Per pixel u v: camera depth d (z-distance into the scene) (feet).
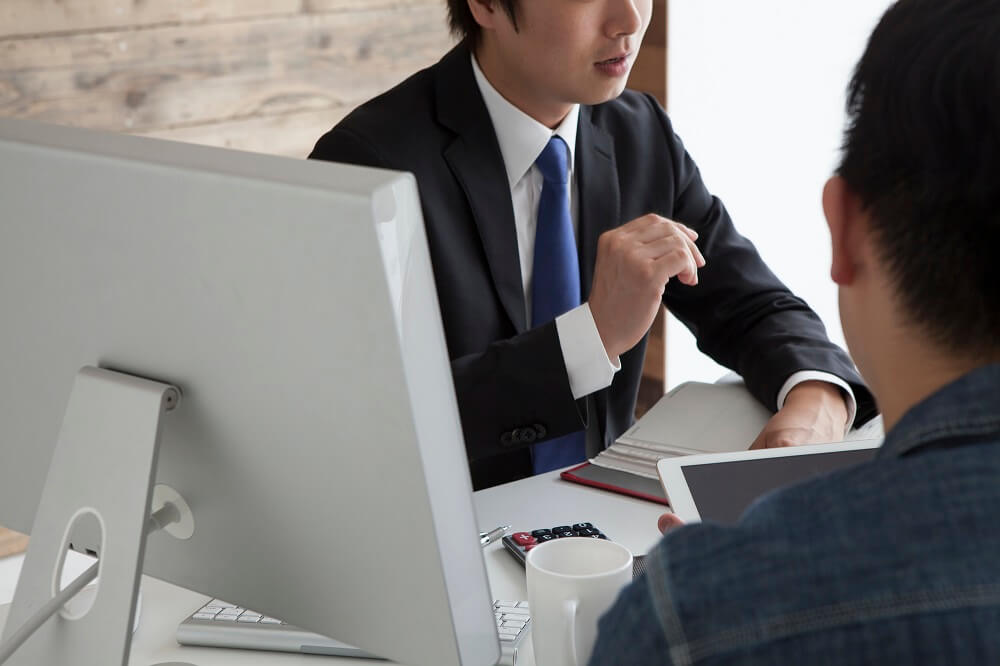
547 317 5.11
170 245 2.24
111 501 2.44
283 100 9.40
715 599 1.61
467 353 4.94
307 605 2.49
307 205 2.01
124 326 2.42
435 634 2.30
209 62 8.96
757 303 5.40
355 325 2.06
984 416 1.69
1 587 7.04
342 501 2.27
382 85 9.90
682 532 1.75
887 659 1.51
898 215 1.77
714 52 9.78
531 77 4.75
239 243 2.13
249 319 2.20
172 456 2.49
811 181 9.75
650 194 5.53
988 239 1.69
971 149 1.68
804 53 9.42
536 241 5.11
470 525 2.26
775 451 3.69
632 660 1.64
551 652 2.84
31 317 2.58
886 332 1.86
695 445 4.48
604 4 4.55
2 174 2.43
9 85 8.13
